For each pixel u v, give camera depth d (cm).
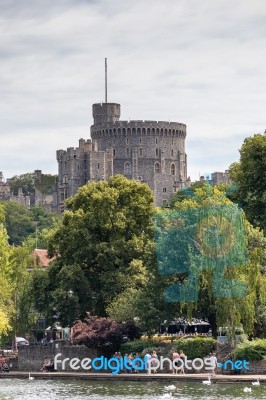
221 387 17312
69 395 16712
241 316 19412
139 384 18375
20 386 18675
